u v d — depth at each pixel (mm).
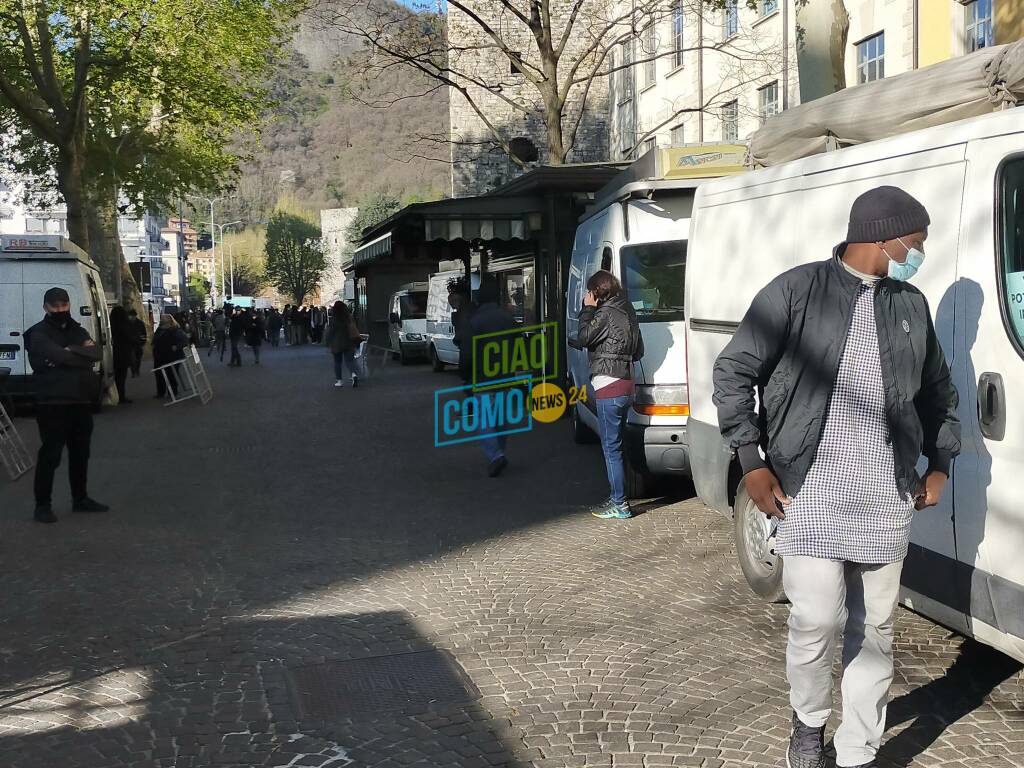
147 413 17078
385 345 32719
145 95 25672
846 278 3205
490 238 15039
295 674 4719
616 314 7695
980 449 3885
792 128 6191
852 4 20609
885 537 3166
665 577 6195
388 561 6754
